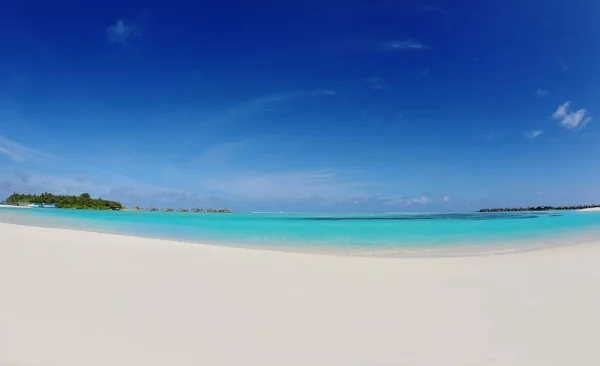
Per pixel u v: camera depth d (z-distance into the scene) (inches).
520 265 333.1
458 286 249.1
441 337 160.4
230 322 175.5
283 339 156.3
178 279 257.3
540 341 156.7
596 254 413.4
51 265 289.3
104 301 201.9
